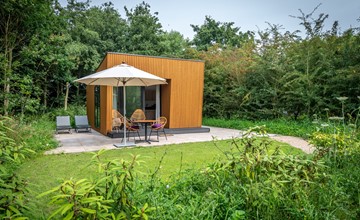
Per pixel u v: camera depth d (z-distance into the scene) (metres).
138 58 9.33
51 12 10.66
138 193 1.89
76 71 16.38
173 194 2.34
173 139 8.23
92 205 1.41
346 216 2.19
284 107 10.84
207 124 12.95
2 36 9.68
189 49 17.09
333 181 2.45
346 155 3.09
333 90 8.95
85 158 5.32
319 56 9.51
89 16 18.08
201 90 10.59
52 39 11.97
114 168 1.53
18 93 10.23
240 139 2.35
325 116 9.11
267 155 2.18
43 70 13.06
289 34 11.10
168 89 10.10
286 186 2.15
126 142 7.49
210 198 2.10
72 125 11.66
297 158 2.32
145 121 7.55
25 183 1.80
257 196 2.02
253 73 11.71
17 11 9.24
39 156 5.48
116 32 19.62
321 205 2.14
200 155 5.72
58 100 15.30
